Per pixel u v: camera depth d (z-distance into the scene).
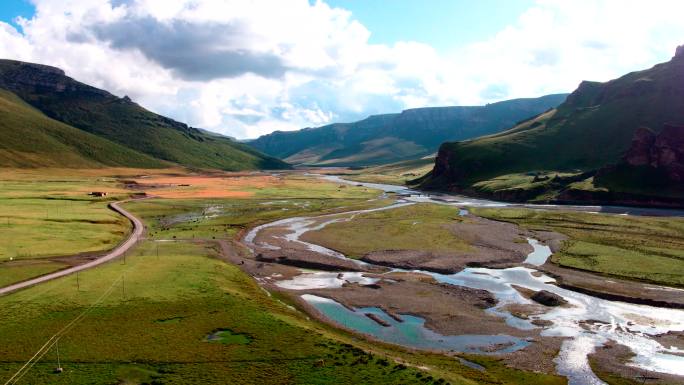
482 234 121.31
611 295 70.81
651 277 79.12
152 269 80.06
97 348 49.94
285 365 46.91
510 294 73.62
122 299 64.19
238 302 64.38
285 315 61.56
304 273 86.38
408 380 43.72
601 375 46.66
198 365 46.78
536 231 124.75
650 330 58.50
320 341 52.53
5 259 82.94
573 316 63.53
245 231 127.06
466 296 72.44
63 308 60.53
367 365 46.88
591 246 103.50
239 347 50.91
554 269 87.12
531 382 45.03
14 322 55.84
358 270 88.56
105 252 94.06
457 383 43.03
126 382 43.38
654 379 45.84
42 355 48.09
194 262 86.31
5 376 43.81
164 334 53.78
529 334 57.62
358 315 64.81
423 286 77.81
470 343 55.16
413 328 60.00
